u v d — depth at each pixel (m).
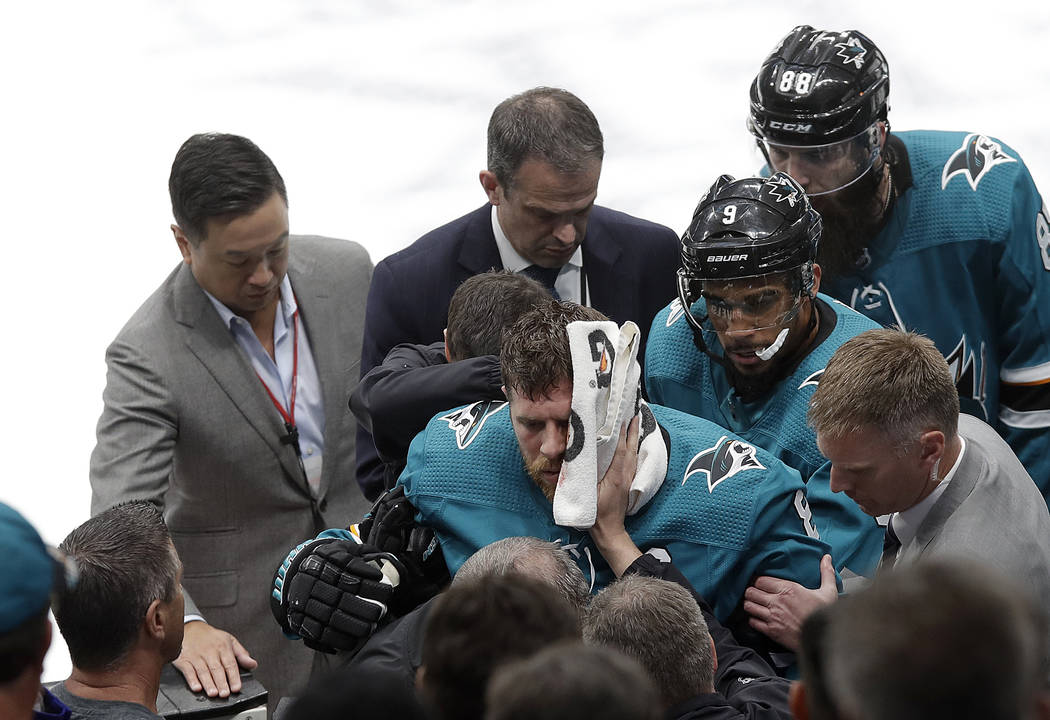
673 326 12.00
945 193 12.18
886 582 4.87
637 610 8.01
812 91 11.43
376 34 35.22
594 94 31.58
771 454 10.80
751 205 10.40
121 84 32.66
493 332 10.99
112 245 26.48
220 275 12.98
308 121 31.20
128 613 8.91
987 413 12.53
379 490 12.86
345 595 9.93
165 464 13.28
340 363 14.24
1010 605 4.70
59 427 21.50
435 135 30.47
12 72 32.97
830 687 5.36
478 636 6.44
